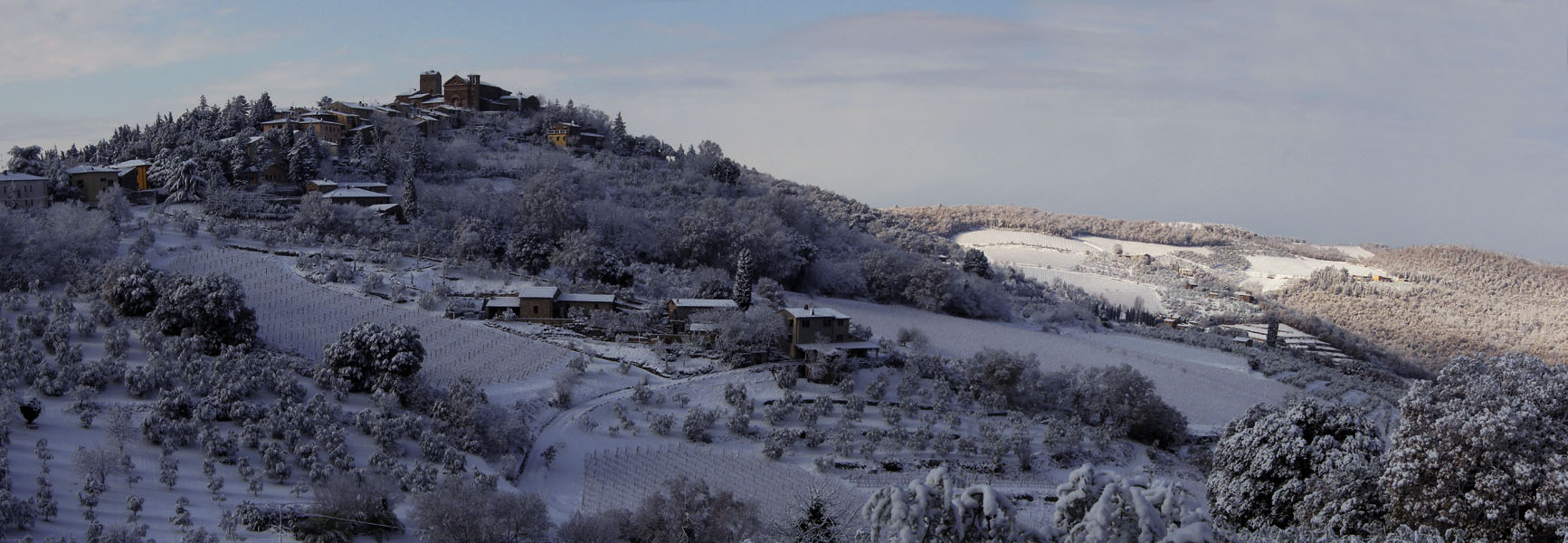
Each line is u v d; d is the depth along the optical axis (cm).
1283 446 7988
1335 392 15950
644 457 10288
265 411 9300
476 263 16438
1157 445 12431
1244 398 15338
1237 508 8181
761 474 10069
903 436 11069
